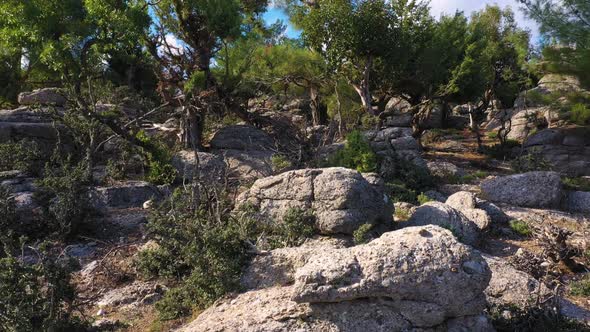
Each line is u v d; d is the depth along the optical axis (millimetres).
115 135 17609
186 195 11656
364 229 10141
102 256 11391
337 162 17219
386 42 26172
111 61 33938
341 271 6844
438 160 25828
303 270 6996
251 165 19047
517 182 16609
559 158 26734
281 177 11438
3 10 21562
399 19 26953
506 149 28781
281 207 11172
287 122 23500
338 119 25500
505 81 33156
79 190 12695
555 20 20203
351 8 26250
